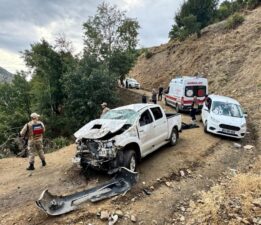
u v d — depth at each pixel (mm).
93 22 38250
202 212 6344
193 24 45500
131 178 7457
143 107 9422
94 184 7793
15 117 34000
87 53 33594
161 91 30016
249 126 15680
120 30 38562
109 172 7742
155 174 8445
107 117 9172
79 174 8500
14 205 6777
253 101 20062
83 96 29406
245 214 6266
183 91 19359
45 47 34188
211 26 41750
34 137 9219
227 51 32156
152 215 6301
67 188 7609
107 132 7781
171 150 10867
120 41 39188
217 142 12492
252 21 35125
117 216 6098
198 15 51250
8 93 36531
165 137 10414
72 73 30125
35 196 7203
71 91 29547
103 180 8055
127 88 41688
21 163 10211
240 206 6582
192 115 16812
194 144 11898
